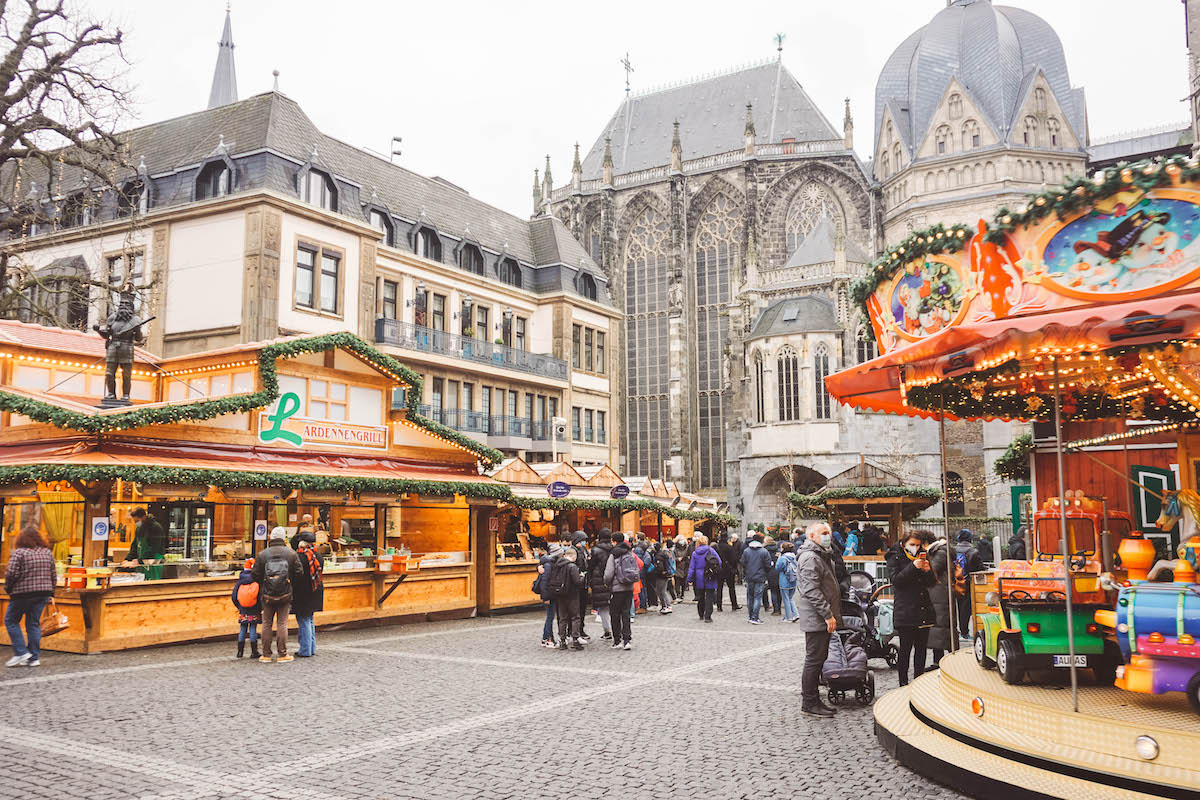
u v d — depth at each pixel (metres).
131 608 15.26
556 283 48.19
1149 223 7.29
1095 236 7.59
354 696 11.20
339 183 34.94
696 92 77.88
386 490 19.16
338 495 18.36
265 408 18.41
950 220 57.78
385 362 20.73
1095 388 11.84
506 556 23.78
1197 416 12.55
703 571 20.83
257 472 16.75
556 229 50.69
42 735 8.99
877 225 62.78
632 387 68.75
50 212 35.66
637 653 15.38
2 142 24.59
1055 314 7.46
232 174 32.19
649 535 34.69
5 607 15.78
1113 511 11.03
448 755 8.36
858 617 12.84
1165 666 7.41
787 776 7.70
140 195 34.00
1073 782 6.84
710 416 66.44
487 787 7.37
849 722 9.84
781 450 54.81
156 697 11.03
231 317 30.92
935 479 53.62
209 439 17.36
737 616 22.36
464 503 21.78
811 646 10.10
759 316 59.09
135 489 15.96
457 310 41.69
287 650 15.23
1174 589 7.54
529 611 23.66
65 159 25.80
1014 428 50.84
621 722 9.79
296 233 32.12
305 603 14.73
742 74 76.25
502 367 42.25
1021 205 8.00
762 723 9.77
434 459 22.27
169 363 20.23
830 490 28.16
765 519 55.62
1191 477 12.39
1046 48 60.25
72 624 14.98
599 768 7.93
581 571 17.72
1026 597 8.85
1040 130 58.25
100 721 9.66
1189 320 7.05
